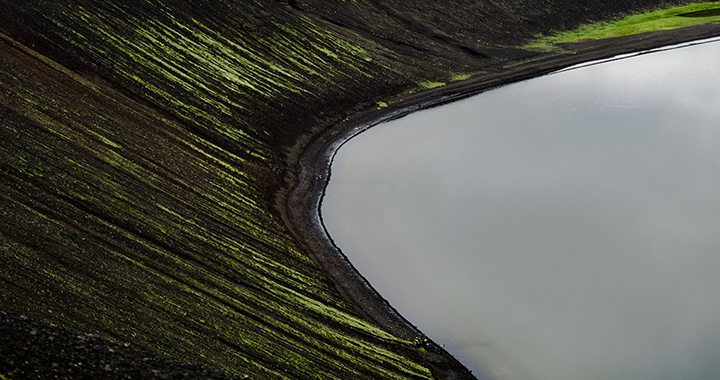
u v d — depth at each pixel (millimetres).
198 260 40469
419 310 42062
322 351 35500
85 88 54562
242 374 31109
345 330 38438
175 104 58938
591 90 77562
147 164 48438
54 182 41656
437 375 36344
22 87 49688
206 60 66062
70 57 57562
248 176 54469
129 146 49406
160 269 37531
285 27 75750
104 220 40344
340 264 46406
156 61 62406
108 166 45781
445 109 73625
